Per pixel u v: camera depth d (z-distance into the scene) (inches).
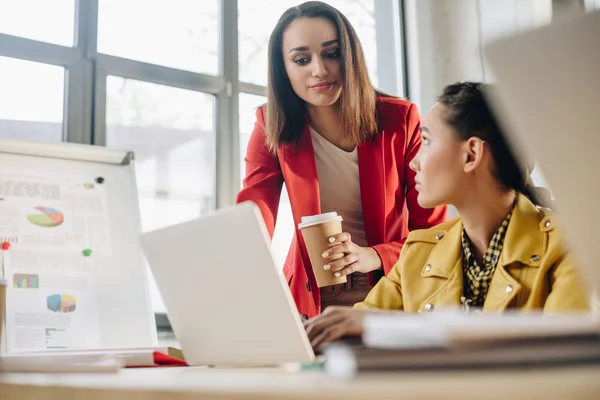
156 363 44.7
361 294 84.4
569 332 19.3
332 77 87.0
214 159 130.7
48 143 96.7
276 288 34.3
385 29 154.8
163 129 125.6
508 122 18.9
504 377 17.0
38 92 113.9
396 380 18.1
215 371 33.8
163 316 119.3
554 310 44.2
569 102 17.2
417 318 21.0
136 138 122.5
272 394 17.0
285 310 34.3
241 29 136.6
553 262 47.6
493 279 49.9
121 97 121.4
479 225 53.7
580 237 18.2
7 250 89.5
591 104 16.8
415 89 150.9
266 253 34.0
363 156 88.1
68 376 34.1
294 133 89.5
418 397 15.2
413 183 89.7
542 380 16.0
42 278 90.6
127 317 94.6
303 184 89.0
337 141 89.2
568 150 17.6
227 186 130.3
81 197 97.5
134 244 99.4
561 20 17.0
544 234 49.2
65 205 95.9
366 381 18.5
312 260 73.8
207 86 130.0
